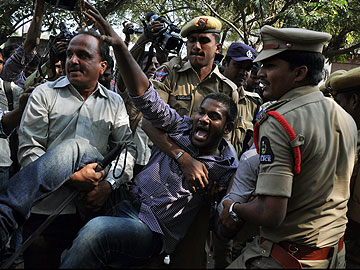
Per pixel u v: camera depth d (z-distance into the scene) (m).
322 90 3.26
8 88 3.71
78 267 2.19
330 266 2.14
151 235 2.49
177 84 3.36
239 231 2.50
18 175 2.54
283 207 2.01
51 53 3.44
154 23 3.53
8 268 2.23
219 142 2.64
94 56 2.94
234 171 2.60
